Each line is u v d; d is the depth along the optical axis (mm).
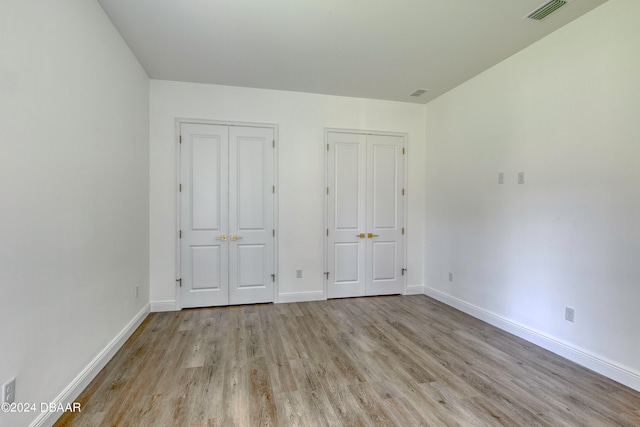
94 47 2148
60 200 1744
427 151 4320
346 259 4133
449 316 3467
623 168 2105
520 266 2889
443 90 3865
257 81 3584
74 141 1890
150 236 3498
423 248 4398
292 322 3246
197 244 3652
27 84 1482
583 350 2352
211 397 1939
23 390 1450
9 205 1368
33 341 1522
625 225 2102
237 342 2746
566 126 2471
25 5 1467
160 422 1708
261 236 3834
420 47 2824
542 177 2672
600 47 2232
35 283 1537
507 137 3021
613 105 2156
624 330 2107
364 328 3102
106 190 2336
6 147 1351
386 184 4250
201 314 3465
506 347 2680
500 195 3109
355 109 4109
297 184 3926
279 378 2166
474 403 1903
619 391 2031
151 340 2773
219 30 2551
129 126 2832
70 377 1851
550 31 2564
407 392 2012
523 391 2031
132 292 2918
